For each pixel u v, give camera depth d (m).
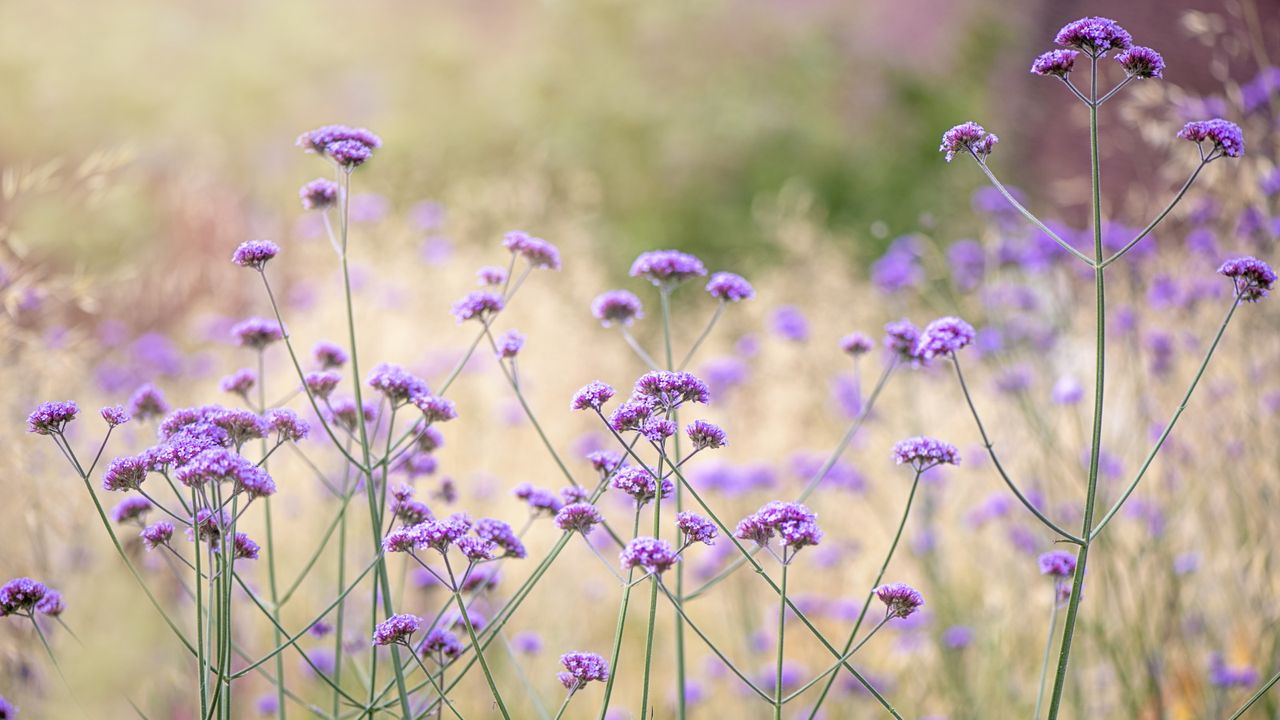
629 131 15.72
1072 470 5.08
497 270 3.30
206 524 2.57
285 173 13.91
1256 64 7.58
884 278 6.68
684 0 16.84
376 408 3.39
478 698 4.80
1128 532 5.24
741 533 2.49
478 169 15.25
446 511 5.68
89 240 6.73
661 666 5.66
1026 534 5.03
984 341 5.62
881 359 8.24
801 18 17.59
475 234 10.28
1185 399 2.51
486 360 7.67
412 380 2.84
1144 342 5.53
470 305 3.10
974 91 15.12
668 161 15.51
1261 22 7.49
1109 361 6.18
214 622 3.22
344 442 5.32
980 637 4.86
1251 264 2.54
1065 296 6.08
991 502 5.25
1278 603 4.46
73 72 13.84
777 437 7.59
